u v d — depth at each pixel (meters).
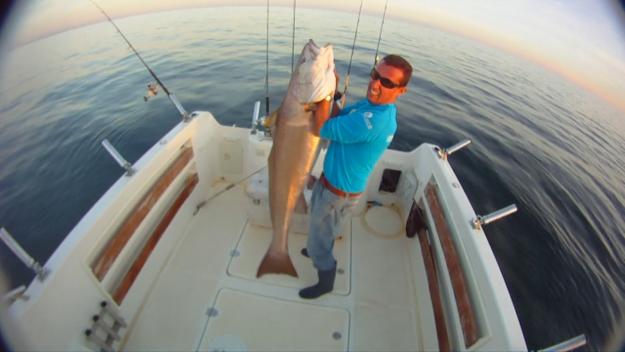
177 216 2.71
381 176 3.10
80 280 1.71
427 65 10.88
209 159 3.17
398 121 7.12
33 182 5.07
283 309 2.31
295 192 1.94
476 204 5.03
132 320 2.15
